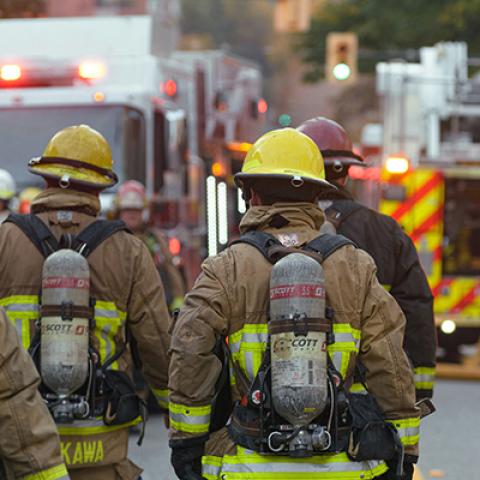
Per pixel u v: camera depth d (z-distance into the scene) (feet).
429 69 184.96
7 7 202.39
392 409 43.91
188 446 43.37
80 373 47.67
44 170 52.26
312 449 41.65
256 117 198.80
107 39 150.10
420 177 154.10
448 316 154.30
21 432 37.11
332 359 42.88
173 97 151.94
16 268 50.57
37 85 148.77
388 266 60.34
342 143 61.77
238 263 43.37
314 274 41.22
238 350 42.96
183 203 146.00
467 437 108.47
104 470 50.60
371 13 350.23
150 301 51.78
